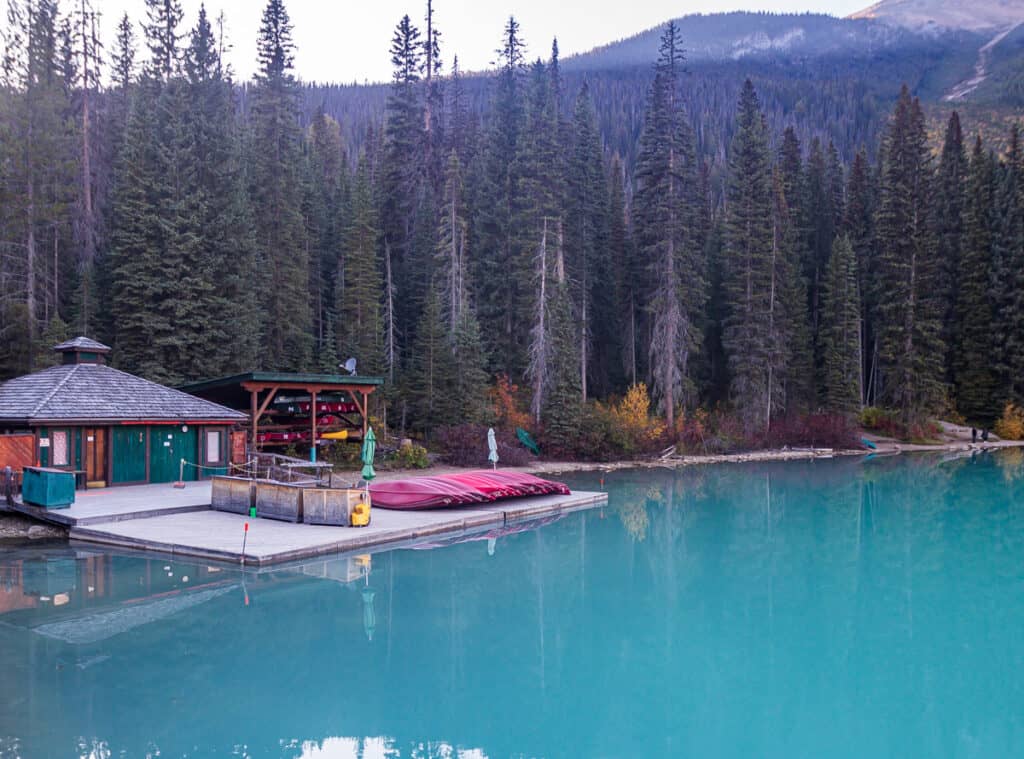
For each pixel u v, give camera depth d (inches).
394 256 2117.4
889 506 971.3
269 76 1747.0
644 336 2185.0
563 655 388.5
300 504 700.0
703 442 1772.9
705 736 294.7
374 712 314.3
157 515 725.9
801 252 2375.7
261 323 1562.5
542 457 1621.6
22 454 815.7
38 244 1510.8
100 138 1854.1
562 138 1991.9
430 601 488.7
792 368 2014.0
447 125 2583.7
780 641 414.6
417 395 1585.9
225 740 284.5
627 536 741.9
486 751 278.5
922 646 406.6
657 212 1772.9
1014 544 709.9
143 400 936.9
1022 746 289.1
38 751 269.0
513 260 1846.7
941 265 2389.3
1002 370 2213.3
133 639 398.9
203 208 1393.9
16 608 451.2
